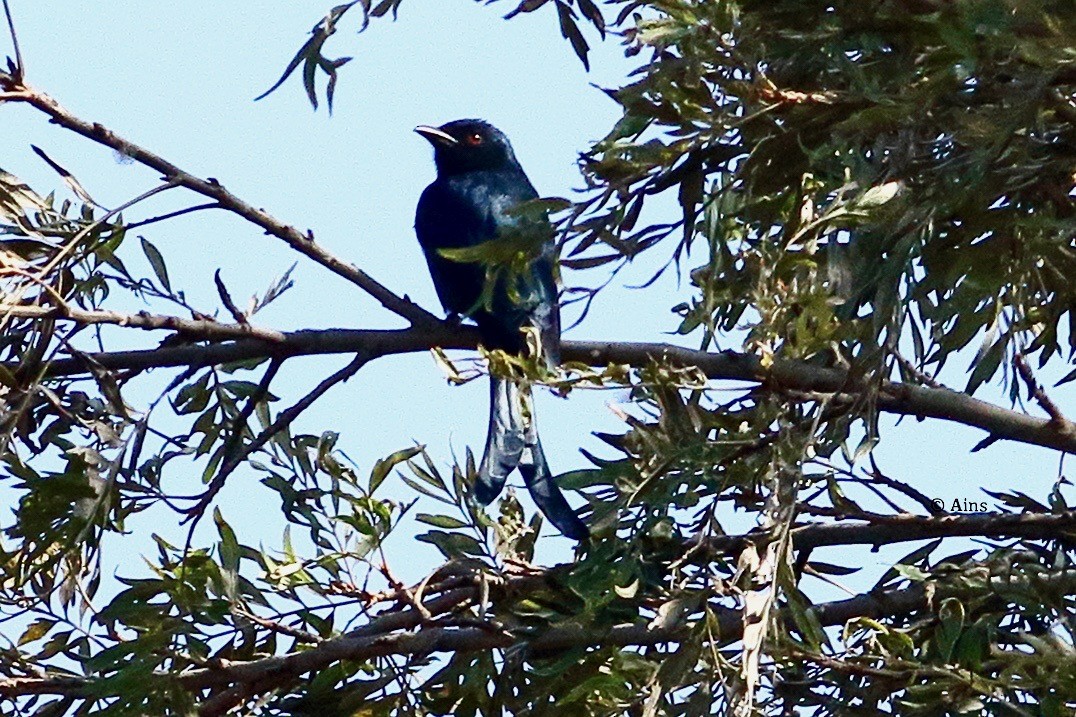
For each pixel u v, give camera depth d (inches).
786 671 400.8
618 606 416.2
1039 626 401.1
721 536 417.4
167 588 411.5
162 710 410.0
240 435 462.3
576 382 359.3
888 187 336.2
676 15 333.7
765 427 366.3
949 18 305.1
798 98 340.8
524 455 456.1
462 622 418.9
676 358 441.1
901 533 442.3
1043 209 355.6
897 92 327.0
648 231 367.2
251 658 425.7
